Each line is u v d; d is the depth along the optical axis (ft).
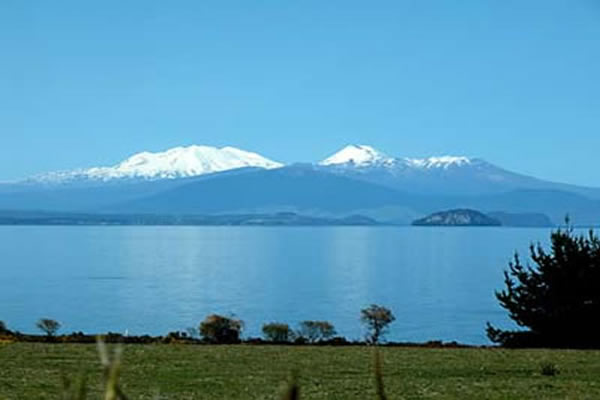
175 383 107.14
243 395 97.71
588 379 113.39
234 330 213.66
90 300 633.20
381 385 14.35
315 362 132.77
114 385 11.91
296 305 609.01
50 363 125.80
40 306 585.22
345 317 526.57
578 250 159.53
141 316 527.40
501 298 167.84
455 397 97.35
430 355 145.48
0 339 182.09
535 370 122.52
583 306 159.43
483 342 414.00
